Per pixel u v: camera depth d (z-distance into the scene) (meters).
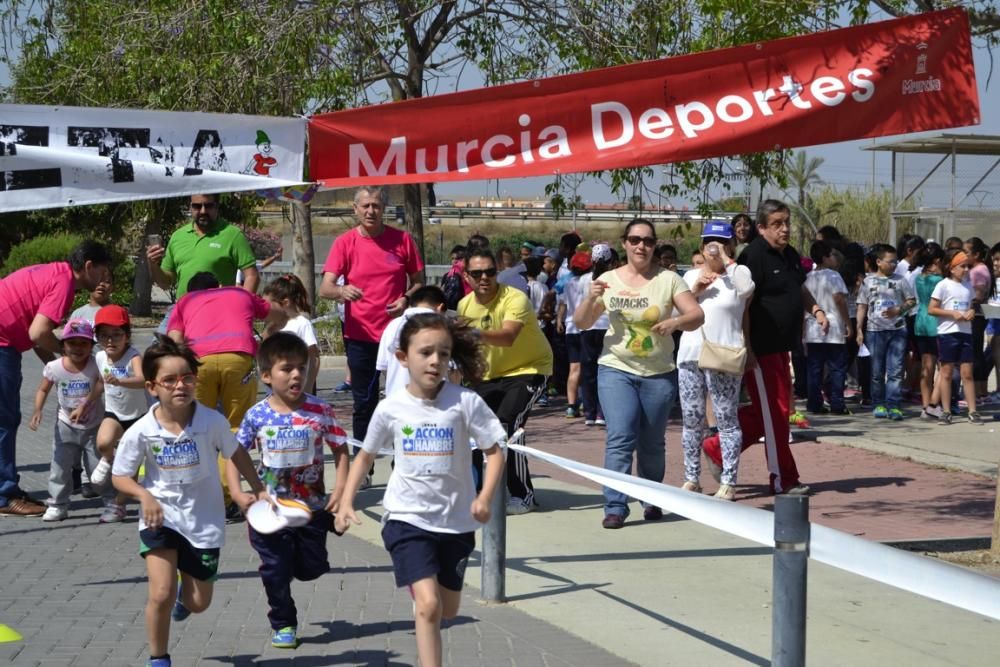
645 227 8.11
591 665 5.27
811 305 12.38
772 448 9.20
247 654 5.45
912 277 14.99
